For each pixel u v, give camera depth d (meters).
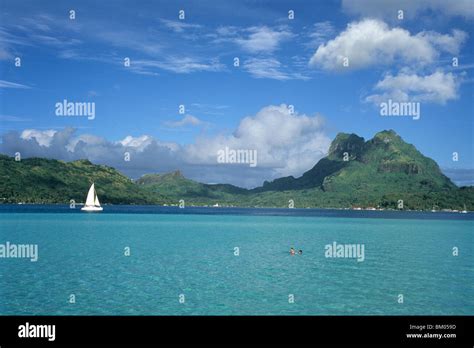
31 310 24.05
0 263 38.78
